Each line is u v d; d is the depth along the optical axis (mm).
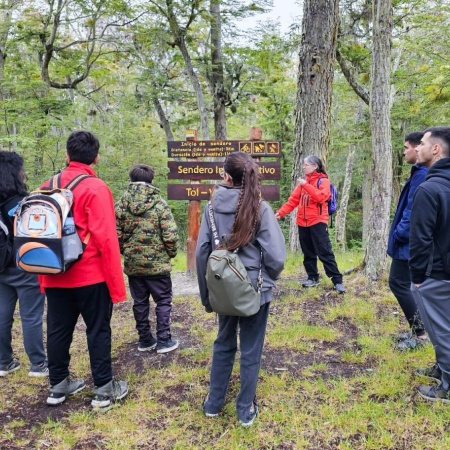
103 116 18062
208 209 2602
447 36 11336
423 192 2613
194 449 2477
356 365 3414
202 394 3059
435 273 2660
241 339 2668
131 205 3562
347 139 14664
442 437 2479
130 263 3654
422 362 3342
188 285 5832
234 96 16406
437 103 8219
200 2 13578
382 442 2461
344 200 17047
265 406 2869
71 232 2625
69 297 2828
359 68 11695
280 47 13758
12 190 3107
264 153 5641
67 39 15750
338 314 4484
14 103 10547
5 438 2621
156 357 3707
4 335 3400
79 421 2768
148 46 15258
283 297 5090
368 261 5430
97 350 2883
